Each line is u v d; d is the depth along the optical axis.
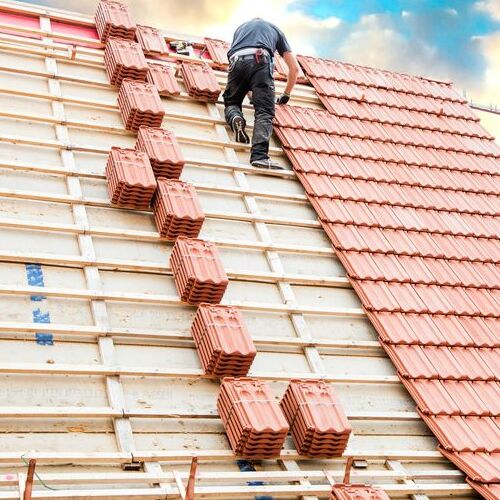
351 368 6.54
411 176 8.70
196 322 5.98
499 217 8.73
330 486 5.34
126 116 7.56
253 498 5.24
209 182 7.59
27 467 4.80
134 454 5.05
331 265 7.38
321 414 5.57
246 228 7.29
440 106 10.19
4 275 5.89
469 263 7.90
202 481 5.10
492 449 6.12
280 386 6.11
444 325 7.08
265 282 6.87
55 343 5.63
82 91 7.94
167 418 5.50
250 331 6.39
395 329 6.82
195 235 6.71
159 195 6.71
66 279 6.10
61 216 6.54
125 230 6.54
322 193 7.85
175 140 7.26
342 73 9.97
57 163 6.98
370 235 7.66
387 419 6.21
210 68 8.72
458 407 6.35
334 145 8.61
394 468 5.82
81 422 5.26
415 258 7.65
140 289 6.30
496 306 7.51
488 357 6.95
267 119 7.99
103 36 8.52
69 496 4.62
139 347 5.89
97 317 5.85
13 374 5.33
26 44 8.04
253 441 5.27
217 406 5.61
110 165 6.83
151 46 8.73
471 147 9.69
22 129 7.12
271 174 8.02
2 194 6.36
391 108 9.73
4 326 5.43
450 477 5.89
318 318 6.81
